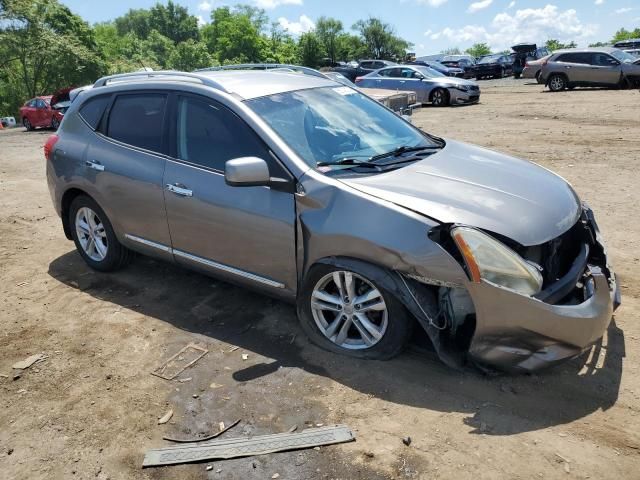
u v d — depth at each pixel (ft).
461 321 10.22
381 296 10.61
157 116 13.89
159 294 15.14
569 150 32.01
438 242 9.80
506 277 9.48
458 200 10.41
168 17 385.29
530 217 10.28
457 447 8.98
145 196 13.88
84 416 10.31
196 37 387.75
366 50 281.74
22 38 118.32
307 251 11.18
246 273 12.54
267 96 12.96
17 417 10.39
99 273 16.75
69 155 15.84
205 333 12.98
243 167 10.69
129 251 16.19
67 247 19.34
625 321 12.60
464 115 52.75
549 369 10.82
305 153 11.75
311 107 13.26
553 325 9.45
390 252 10.07
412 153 12.82
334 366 11.31
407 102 37.17
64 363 12.08
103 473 8.94
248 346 12.30
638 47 105.60
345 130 13.05
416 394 10.31
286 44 305.32
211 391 10.81
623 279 14.73
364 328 11.21
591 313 9.63
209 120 12.83
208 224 12.67
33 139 59.00
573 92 67.77
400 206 10.23
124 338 12.98
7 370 11.91
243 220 11.99
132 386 11.12
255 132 11.98
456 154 13.07
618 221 19.26
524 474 8.38
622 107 49.11
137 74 15.40
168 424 9.97
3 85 125.70
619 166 27.37
